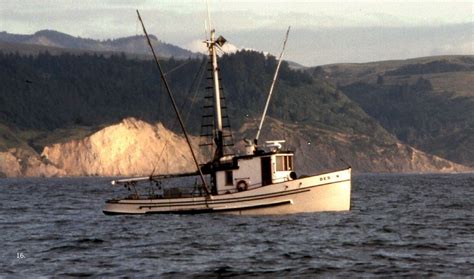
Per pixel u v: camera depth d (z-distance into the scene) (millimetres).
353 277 90000
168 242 121250
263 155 149750
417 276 90312
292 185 149375
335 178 151250
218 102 158750
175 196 156625
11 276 93000
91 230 142875
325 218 147000
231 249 112375
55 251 114750
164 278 90812
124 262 102250
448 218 164875
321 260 101438
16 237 136125
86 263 101875
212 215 152750
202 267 97312
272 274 92312
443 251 109062
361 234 128750
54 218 178250
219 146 155625
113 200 163750
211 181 154375
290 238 123000
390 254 106250
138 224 146375
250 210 150750
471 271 92938
